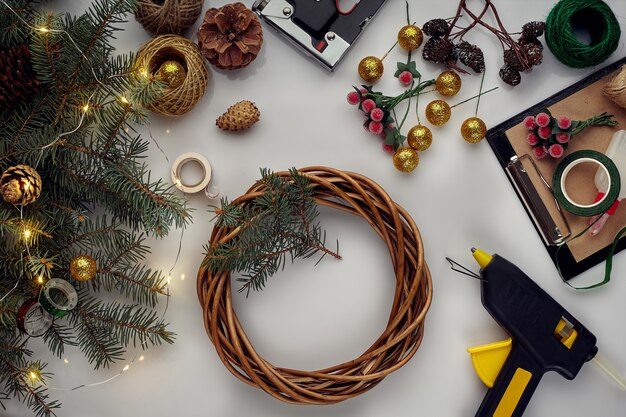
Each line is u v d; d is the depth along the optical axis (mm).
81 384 1000
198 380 1003
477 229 1006
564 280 999
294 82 1008
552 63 1009
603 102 993
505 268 951
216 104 1004
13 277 890
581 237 992
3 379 907
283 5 988
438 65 1010
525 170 990
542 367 957
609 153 982
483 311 1004
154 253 999
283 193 904
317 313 1006
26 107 878
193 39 1002
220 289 918
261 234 902
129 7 863
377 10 993
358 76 1007
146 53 917
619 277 1006
